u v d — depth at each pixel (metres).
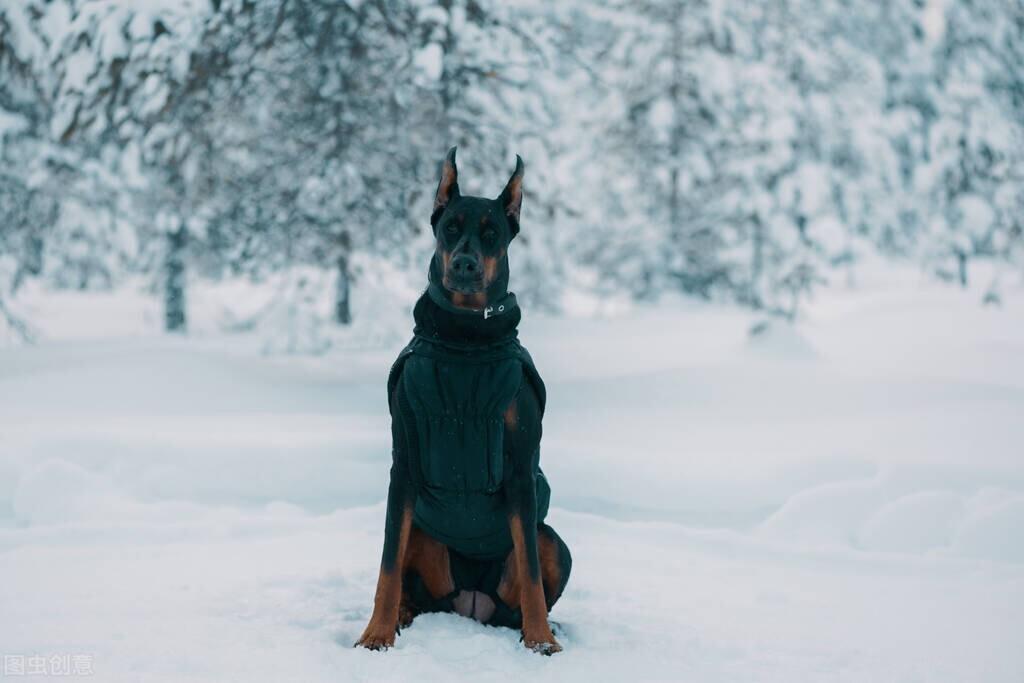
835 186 23.58
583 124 23.14
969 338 18.59
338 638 4.14
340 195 11.90
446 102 11.38
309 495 7.14
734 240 23.14
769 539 6.26
